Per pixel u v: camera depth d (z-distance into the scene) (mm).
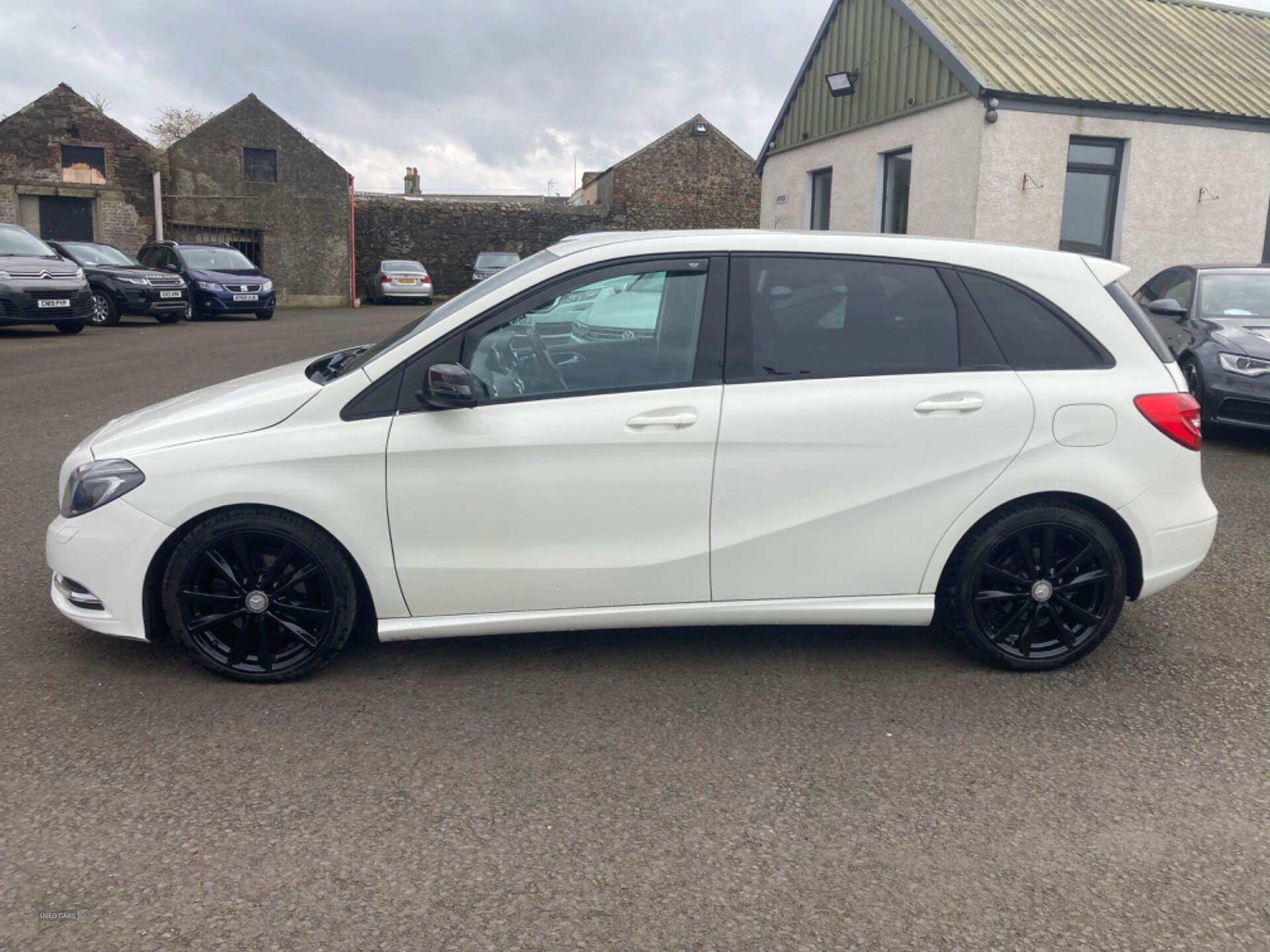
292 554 3303
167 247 21625
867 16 13602
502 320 3307
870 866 2428
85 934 2133
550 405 3260
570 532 3295
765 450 3287
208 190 27969
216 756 2904
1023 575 3508
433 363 3275
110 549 3234
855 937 2170
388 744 3000
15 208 25875
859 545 3391
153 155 27125
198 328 18500
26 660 3547
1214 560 4895
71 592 3357
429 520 3256
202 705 3234
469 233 34156
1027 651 3562
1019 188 11578
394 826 2564
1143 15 13742
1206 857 2479
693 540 3330
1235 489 6348
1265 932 2203
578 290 3328
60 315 15641
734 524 3328
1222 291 8562
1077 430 3402
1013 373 3410
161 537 3221
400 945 2117
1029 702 3354
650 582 3350
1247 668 3643
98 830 2520
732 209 36969
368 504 3234
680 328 3336
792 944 2143
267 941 2125
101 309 18328
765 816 2646
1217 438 8172
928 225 12469
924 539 3408
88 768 2824
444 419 3230
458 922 2195
